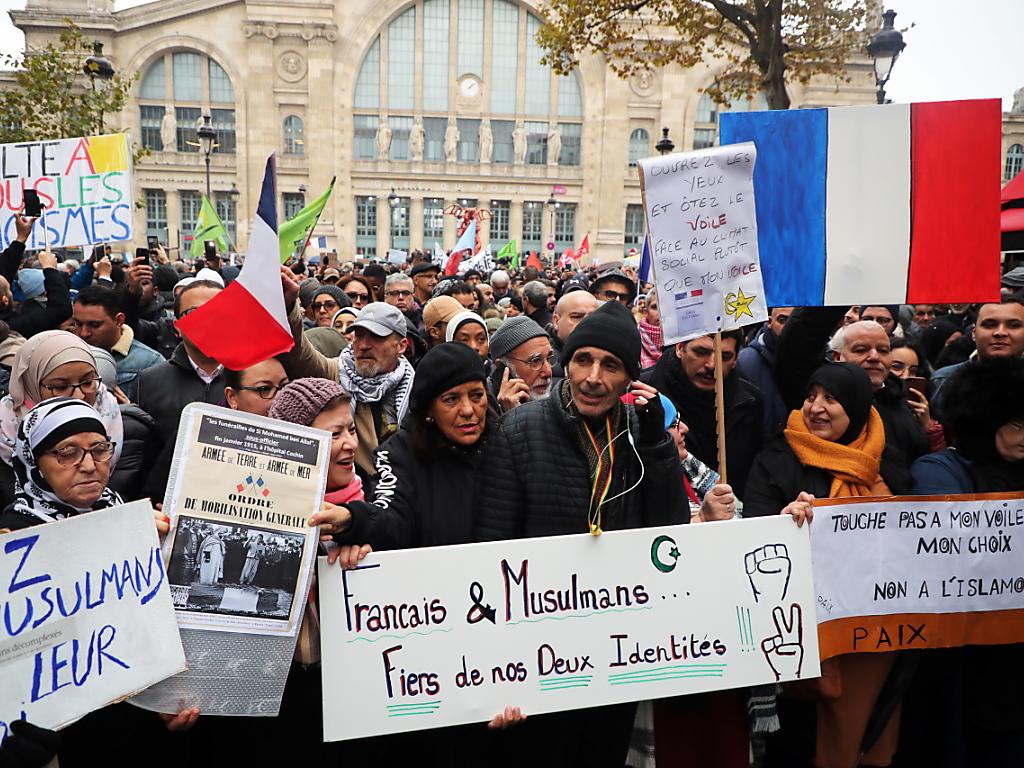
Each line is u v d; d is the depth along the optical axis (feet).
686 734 9.34
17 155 16.47
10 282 15.55
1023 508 9.86
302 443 7.88
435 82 167.73
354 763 8.88
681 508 8.77
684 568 8.72
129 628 7.04
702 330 9.41
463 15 166.20
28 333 15.12
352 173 164.96
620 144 167.32
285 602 7.65
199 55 159.02
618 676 8.53
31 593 6.70
